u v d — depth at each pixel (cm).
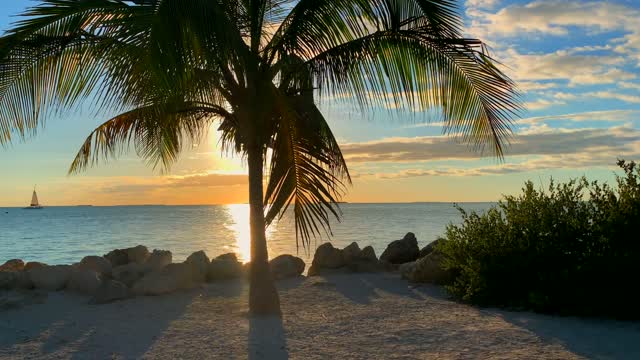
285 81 757
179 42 528
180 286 991
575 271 792
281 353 618
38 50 659
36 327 740
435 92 720
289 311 838
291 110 750
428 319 779
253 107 761
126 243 4569
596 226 831
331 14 715
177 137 952
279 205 759
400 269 1146
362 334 696
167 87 567
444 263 998
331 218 10156
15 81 666
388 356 600
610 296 774
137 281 970
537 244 849
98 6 645
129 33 518
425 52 705
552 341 652
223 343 660
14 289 970
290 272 1158
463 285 916
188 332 712
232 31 605
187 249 3819
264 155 805
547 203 895
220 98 830
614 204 830
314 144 759
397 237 4797
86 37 652
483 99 712
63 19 648
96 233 6234
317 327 735
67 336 696
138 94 577
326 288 1027
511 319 775
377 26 711
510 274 858
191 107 800
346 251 1259
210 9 555
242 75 745
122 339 681
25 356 616
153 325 750
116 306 870
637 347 623
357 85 731
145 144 983
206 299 923
